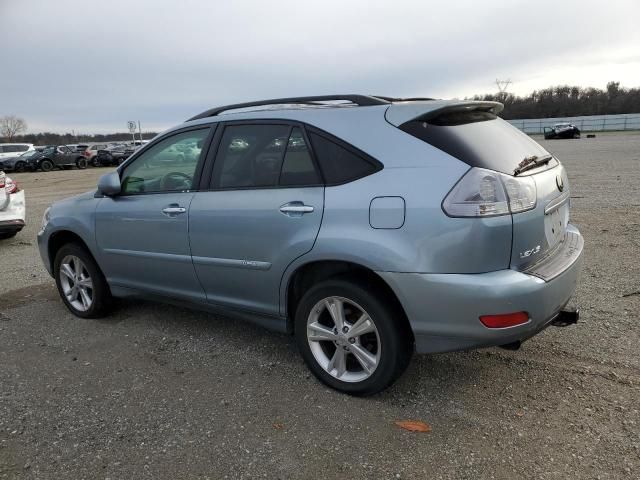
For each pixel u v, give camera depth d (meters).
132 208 4.03
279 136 3.30
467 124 3.00
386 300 2.92
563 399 3.02
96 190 4.64
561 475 2.41
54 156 31.08
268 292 3.36
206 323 4.45
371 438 2.74
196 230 3.62
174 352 3.89
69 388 3.38
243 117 3.53
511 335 2.64
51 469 2.59
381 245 2.77
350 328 3.07
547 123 65.81
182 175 3.82
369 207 2.83
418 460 2.55
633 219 7.55
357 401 3.11
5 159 29.95
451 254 2.62
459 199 2.60
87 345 4.08
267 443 2.73
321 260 3.02
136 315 4.71
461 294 2.61
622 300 4.44
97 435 2.85
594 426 2.75
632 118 61.47
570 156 21.56
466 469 2.48
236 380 3.42
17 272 6.43
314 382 3.35
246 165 3.44
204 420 2.96
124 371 3.61
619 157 19.56
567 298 2.98
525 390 3.14
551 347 3.66
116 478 2.51
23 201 8.32
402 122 2.90
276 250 3.21
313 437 2.77
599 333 3.83
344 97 3.26
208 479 2.48
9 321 4.66
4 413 3.10
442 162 2.70
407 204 2.71
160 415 3.03
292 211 3.11
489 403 3.02
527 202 2.72
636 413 2.84
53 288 5.68
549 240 3.02
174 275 3.89
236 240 3.40
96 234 4.34
